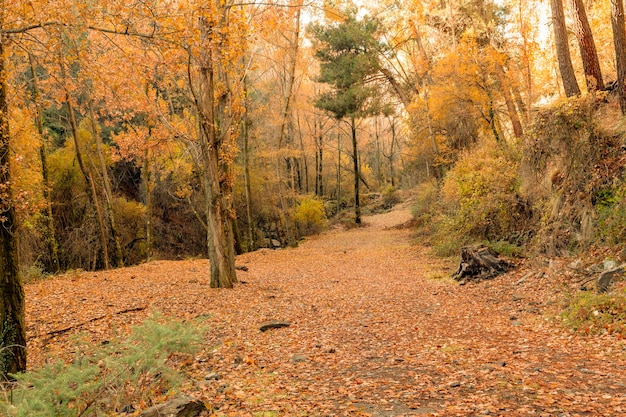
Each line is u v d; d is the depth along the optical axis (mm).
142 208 31891
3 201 7211
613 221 10383
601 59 21094
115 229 22359
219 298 12672
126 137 17922
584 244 11125
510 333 8023
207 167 14164
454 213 20031
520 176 15305
